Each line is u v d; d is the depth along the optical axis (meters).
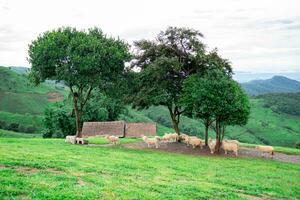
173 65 47.22
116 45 50.44
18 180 18.06
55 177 19.88
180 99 45.62
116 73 50.72
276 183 27.84
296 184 28.45
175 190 20.22
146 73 48.38
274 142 194.38
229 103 42.59
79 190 17.28
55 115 86.56
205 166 33.03
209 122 47.69
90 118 86.69
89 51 47.31
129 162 30.11
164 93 49.41
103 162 28.47
